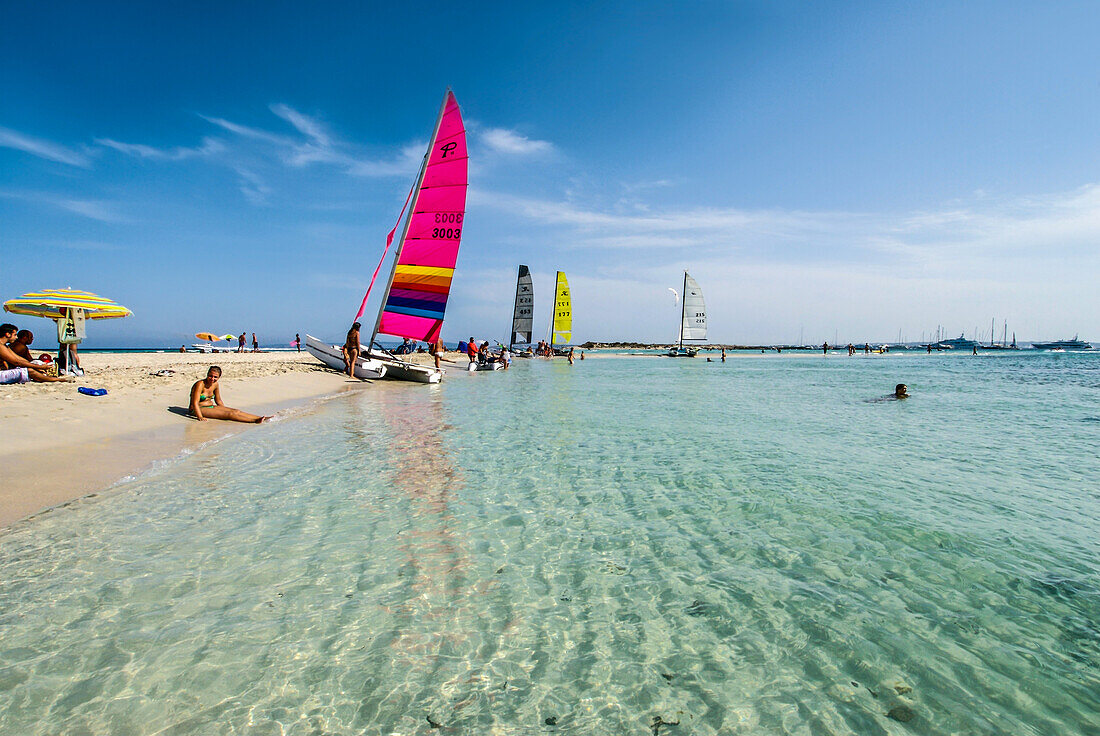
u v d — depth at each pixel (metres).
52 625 3.20
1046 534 5.04
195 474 6.58
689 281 60.53
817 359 65.12
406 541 4.70
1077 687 2.86
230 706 2.58
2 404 8.77
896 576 4.16
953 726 2.56
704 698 2.76
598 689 2.81
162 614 3.37
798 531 5.11
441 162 21.31
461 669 2.95
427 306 21.75
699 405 15.45
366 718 2.54
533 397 17.52
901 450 8.95
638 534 5.01
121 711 2.50
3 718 2.42
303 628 3.29
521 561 4.38
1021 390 21.38
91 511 5.14
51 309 13.05
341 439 9.13
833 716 2.62
